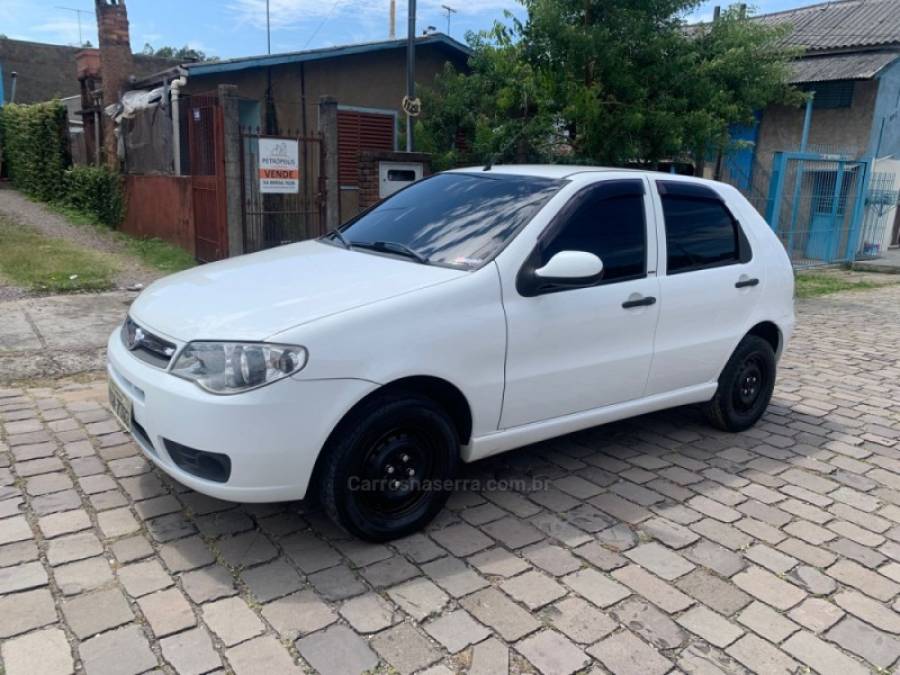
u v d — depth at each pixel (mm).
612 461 4539
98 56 15852
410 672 2580
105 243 12539
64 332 6707
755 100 10727
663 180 4453
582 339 3852
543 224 3752
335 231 4562
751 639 2844
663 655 2729
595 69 9734
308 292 3303
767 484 4281
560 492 4059
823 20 18203
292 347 2932
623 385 4156
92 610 2820
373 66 13516
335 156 10172
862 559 3471
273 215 10180
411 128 11289
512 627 2848
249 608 2883
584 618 2924
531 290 3609
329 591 3018
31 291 8344
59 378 5500
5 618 2748
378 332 3117
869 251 17109
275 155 9609
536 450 4676
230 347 2945
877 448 4953
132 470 3998
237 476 2947
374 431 3189
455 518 3705
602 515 3801
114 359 3484
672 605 3037
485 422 3566
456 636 2779
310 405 2965
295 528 3502
